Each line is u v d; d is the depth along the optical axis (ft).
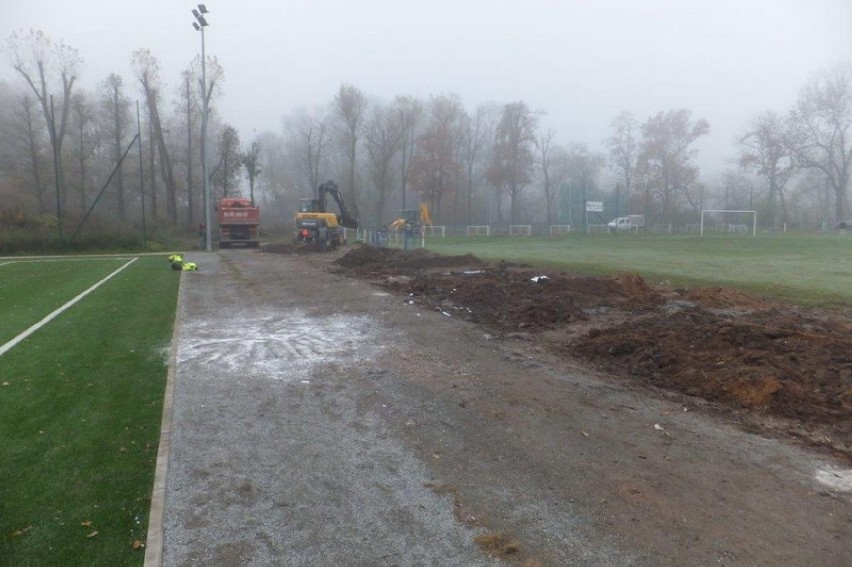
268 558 12.19
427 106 233.55
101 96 171.12
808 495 14.89
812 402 21.18
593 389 23.59
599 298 43.68
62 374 25.50
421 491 15.10
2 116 165.17
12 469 16.12
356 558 12.19
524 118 215.31
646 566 11.85
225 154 182.19
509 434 18.92
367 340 32.55
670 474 16.02
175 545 12.62
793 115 220.02
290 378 25.30
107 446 17.79
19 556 12.11
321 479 15.79
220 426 19.66
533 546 12.57
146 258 103.91
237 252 120.16
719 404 21.80
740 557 12.20
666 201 226.58
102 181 179.32
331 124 230.89
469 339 32.65
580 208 228.63
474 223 229.45
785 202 238.48
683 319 33.37
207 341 32.37
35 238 119.55
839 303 40.52
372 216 242.78
